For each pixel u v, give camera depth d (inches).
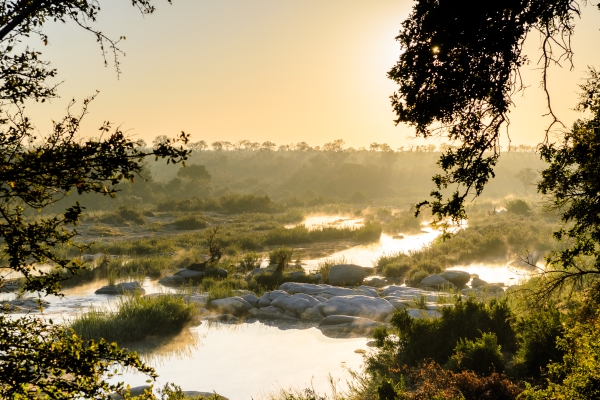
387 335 493.7
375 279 921.5
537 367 371.2
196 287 908.0
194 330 637.3
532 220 1793.8
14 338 153.6
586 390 255.0
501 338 445.1
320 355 534.3
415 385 387.2
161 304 668.1
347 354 536.7
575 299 346.0
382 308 682.8
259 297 785.6
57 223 150.2
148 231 1808.6
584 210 257.4
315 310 692.7
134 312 623.8
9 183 142.1
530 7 200.8
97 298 797.2
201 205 2652.6
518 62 209.5
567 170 255.6
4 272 812.6
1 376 141.9
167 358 526.6
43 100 166.7
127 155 142.1
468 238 1357.0
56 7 175.8
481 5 200.8
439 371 363.9
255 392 428.5
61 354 151.5
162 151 143.4
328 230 1649.9
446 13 201.2
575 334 287.9
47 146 143.1
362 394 385.4
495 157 217.8
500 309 457.4
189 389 432.1
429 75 209.3
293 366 496.7
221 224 2086.6
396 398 334.0
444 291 822.5
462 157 219.5
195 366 499.8
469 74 208.7
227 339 599.5
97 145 139.9
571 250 278.8
